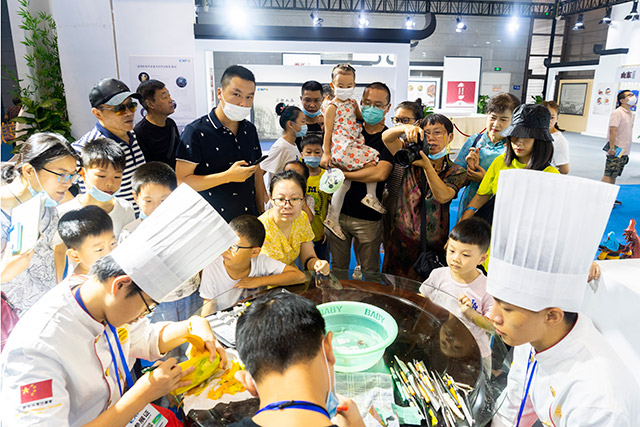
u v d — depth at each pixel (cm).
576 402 95
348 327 143
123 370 115
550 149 191
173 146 269
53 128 361
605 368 95
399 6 1188
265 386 72
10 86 414
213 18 1071
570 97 1331
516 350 126
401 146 240
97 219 137
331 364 81
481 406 112
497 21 1237
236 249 167
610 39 1099
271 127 404
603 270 126
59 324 96
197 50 359
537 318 97
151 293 95
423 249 221
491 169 220
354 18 1173
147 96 255
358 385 116
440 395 114
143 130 261
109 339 108
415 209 224
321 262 186
